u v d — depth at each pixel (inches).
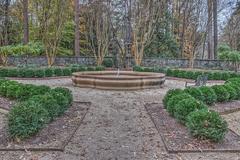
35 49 739.4
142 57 845.2
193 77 624.1
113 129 228.1
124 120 254.8
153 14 837.8
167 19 966.4
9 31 951.0
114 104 320.5
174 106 253.0
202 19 933.8
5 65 779.4
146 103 327.0
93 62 857.5
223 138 197.8
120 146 191.3
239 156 176.7
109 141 200.5
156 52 953.5
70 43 1016.2
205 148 185.0
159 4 860.6
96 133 217.3
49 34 813.9
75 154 176.6
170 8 1001.5
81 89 432.1
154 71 684.1
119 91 419.5
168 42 967.0
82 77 453.7
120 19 879.1
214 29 959.0
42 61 826.2
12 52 734.5
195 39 897.5
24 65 743.1
